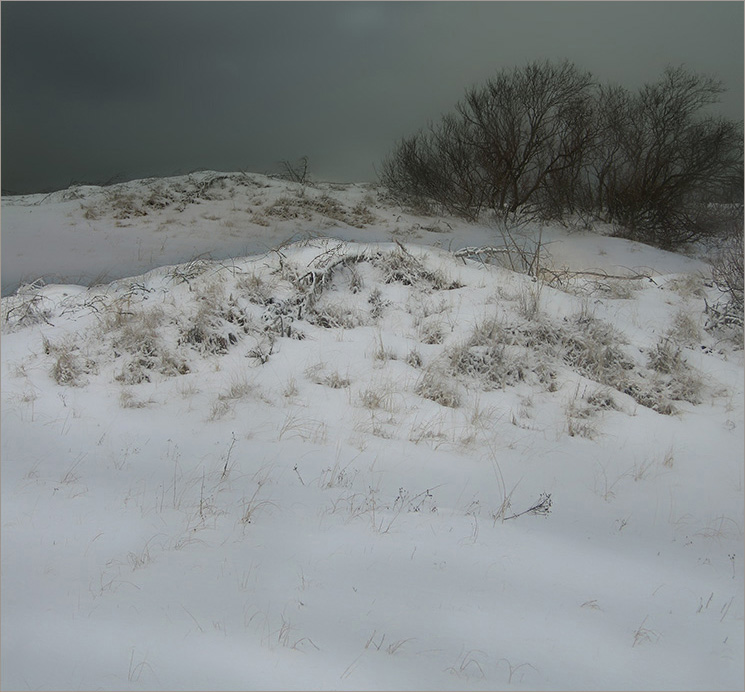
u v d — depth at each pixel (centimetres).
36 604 366
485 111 2317
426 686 322
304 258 952
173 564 414
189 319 805
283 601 382
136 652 330
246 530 462
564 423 741
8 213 1784
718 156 2138
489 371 809
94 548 429
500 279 1030
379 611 380
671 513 591
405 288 966
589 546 502
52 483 518
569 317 938
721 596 449
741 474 682
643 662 363
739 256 1204
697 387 848
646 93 2252
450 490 571
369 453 616
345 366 780
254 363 765
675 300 1126
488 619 383
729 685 351
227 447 601
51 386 700
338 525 481
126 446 595
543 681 336
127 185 2097
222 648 336
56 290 963
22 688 303
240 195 2000
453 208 2195
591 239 1980
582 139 2261
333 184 2403
